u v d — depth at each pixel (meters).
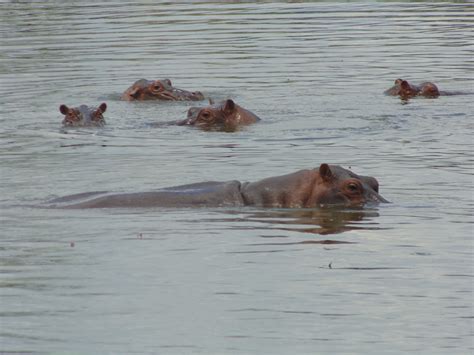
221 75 73.00
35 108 63.44
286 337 26.50
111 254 33.50
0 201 40.66
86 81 71.81
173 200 40.00
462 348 25.81
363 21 96.12
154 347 25.88
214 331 26.92
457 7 104.19
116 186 43.19
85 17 100.81
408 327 27.20
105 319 27.78
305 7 106.94
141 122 60.06
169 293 29.84
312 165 46.94
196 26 94.31
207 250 33.97
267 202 39.97
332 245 34.53
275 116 59.91
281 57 79.19
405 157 48.28
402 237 35.41
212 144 52.88
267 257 33.22
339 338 26.48
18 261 32.75
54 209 39.38
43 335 26.67
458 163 46.78
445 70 73.62
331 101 63.97
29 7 109.44
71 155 50.19
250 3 110.69
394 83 68.81
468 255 33.31
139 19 98.69
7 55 80.81
